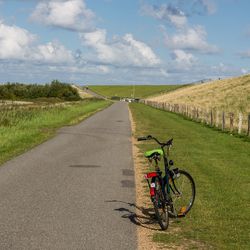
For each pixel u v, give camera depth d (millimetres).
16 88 151875
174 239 7859
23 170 14555
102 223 8750
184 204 9438
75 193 11289
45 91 153500
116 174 14117
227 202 10492
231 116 31297
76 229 8320
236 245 7559
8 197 10758
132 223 8805
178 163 16406
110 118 46000
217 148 21203
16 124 31219
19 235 7902
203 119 43469
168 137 26625
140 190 11836
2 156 17531
